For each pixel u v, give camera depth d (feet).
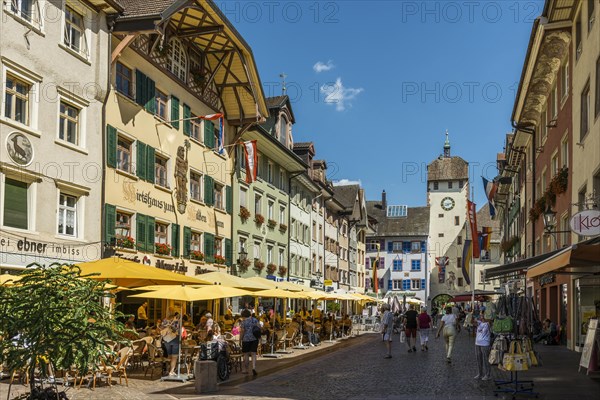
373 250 305.53
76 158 71.67
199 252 102.47
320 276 190.80
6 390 44.42
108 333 27.61
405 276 298.35
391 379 54.75
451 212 316.40
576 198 75.97
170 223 93.97
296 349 93.25
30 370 26.61
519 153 138.82
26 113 65.21
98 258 74.28
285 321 108.88
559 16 79.30
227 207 116.78
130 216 83.46
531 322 58.85
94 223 74.28
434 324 226.58
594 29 66.44
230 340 68.90
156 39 86.94
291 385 51.19
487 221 322.96
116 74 81.20
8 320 26.21
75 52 71.92
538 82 100.32
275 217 146.51
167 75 94.17
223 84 113.19
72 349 26.27
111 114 78.54
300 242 168.76
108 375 49.29
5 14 61.52
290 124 159.43
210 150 108.06
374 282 231.30
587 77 70.08
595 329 55.47
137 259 82.89
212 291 58.80
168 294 56.03
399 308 181.78
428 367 65.62
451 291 307.17
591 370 54.65
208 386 47.44
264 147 135.13
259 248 134.72
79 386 47.37
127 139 83.05
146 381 53.98
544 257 62.80
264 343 82.53
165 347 56.54
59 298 27.07
